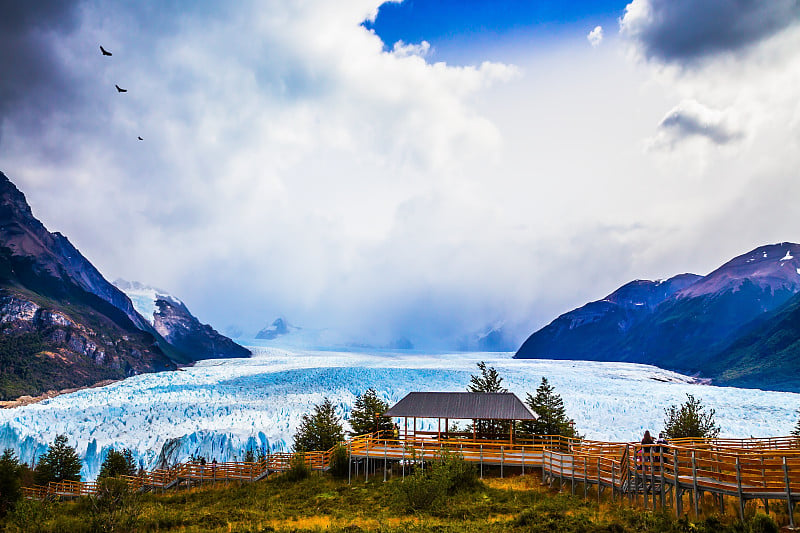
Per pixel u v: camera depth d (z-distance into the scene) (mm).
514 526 22031
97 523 23625
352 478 39188
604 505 24828
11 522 28656
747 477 18359
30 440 104500
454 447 39625
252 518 28562
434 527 22688
